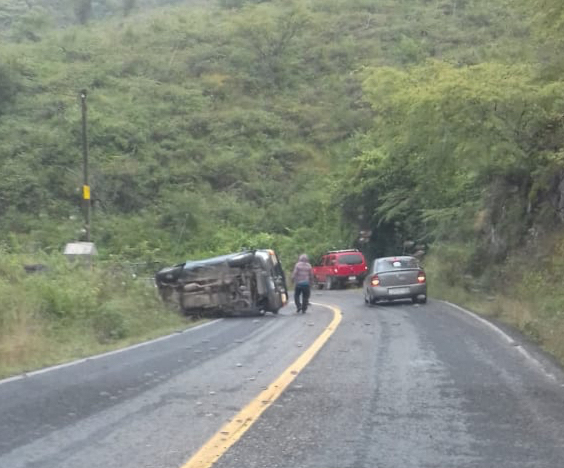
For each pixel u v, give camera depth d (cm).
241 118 6275
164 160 5578
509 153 2575
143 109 6069
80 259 2484
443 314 2253
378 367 1223
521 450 730
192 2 11350
